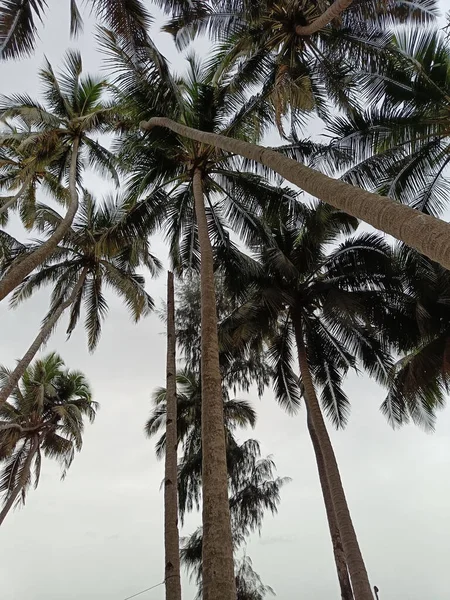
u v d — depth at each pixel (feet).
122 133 48.75
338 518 34.99
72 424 79.56
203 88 36.60
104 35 30.83
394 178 35.99
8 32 28.55
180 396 63.82
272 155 18.40
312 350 51.16
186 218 44.14
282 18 30.25
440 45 31.78
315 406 41.45
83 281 61.26
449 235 9.89
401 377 41.39
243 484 64.13
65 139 54.49
